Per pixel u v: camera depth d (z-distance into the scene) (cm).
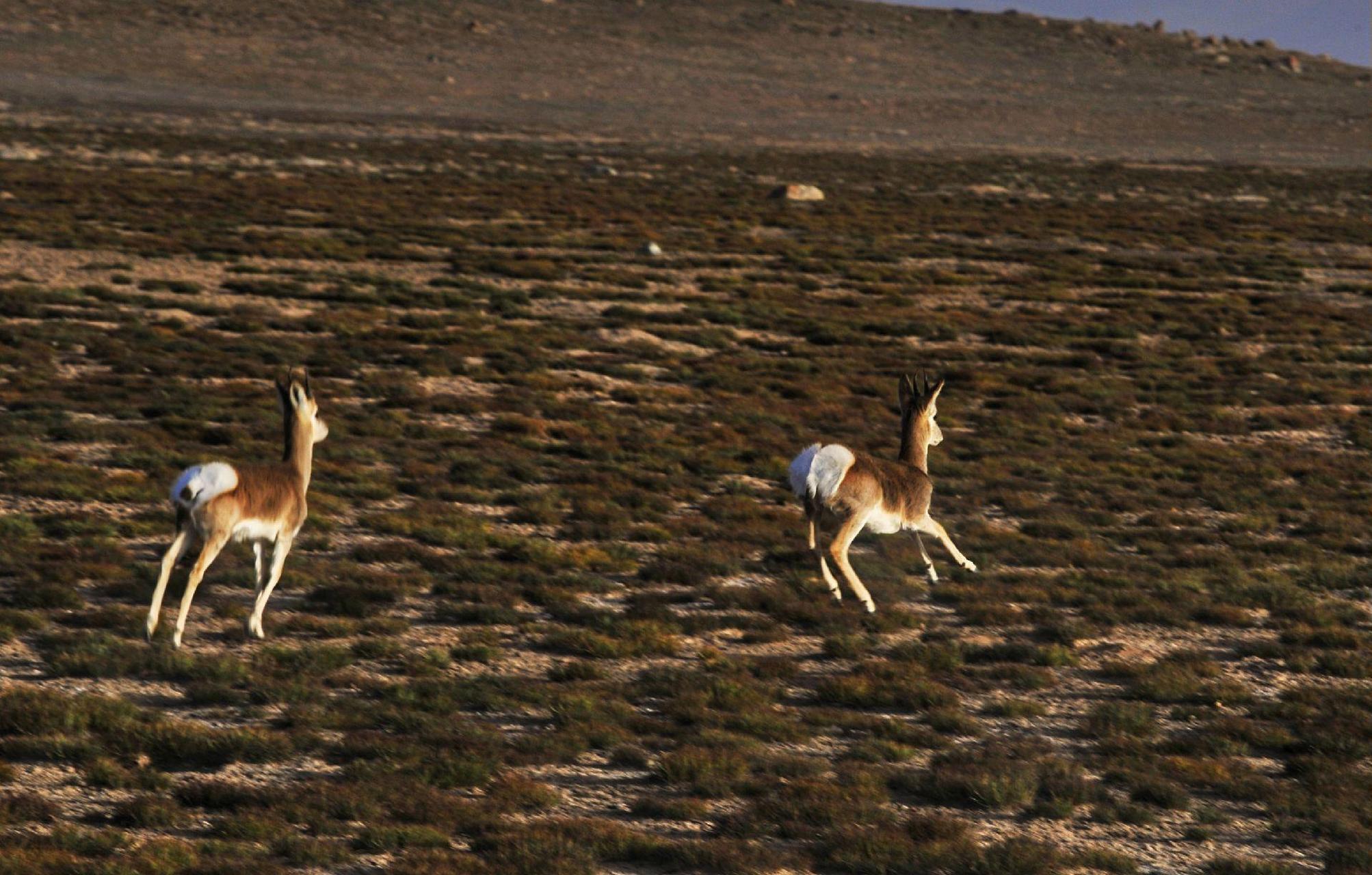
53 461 8044
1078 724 4897
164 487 7675
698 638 5709
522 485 8531
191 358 11912
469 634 5575
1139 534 8100
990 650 5647
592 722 4541
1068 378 13625
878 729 4669
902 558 7112
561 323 15175
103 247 18062
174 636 4950
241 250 18625
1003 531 7894
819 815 3819
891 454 10062
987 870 3466
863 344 15188
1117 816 3984
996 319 17238
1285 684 5462
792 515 8125
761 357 14225
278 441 9150
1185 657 5712
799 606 6072
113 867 3167
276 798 3731
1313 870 3681
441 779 3988
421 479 8456
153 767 3997
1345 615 6450
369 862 3406
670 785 4078
